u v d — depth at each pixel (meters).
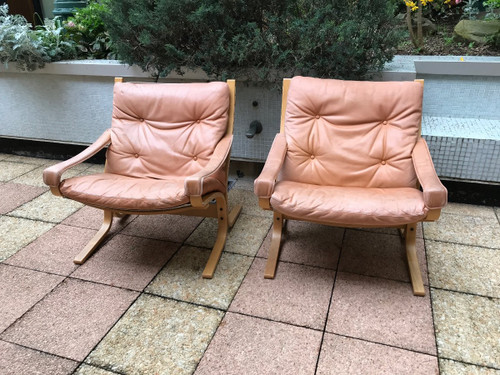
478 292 1.68
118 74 2.66
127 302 1.67
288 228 2.19
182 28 2.26
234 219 2.23
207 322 1.56
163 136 2.04
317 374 1.33
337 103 1.92
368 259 1.91
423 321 1.54
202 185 1.59
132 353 1.43
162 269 1.87
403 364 1.36
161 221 2.28
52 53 2.81
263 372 1.35
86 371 1.37
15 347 1.46
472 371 1.33
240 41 2.20
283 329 1.52
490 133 2.18
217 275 1.82
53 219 2.32
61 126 3.02
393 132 1.88
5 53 2.77
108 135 2.11
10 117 3.13
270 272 1.79
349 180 1.89
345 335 1.48
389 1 2.21
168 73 2.45
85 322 1.57
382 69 2.26
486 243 2.01
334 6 2.18
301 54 2.17
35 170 3.02
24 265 1.91
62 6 3.50
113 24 2.40
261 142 2.61
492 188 2.31
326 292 1.70
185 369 1.37
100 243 2.06
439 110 2.40
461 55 2.68
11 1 4.82
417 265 1.75
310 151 1.94
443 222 2.21
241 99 2.52
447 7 3.34
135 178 2.04
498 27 2.78
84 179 1.82
